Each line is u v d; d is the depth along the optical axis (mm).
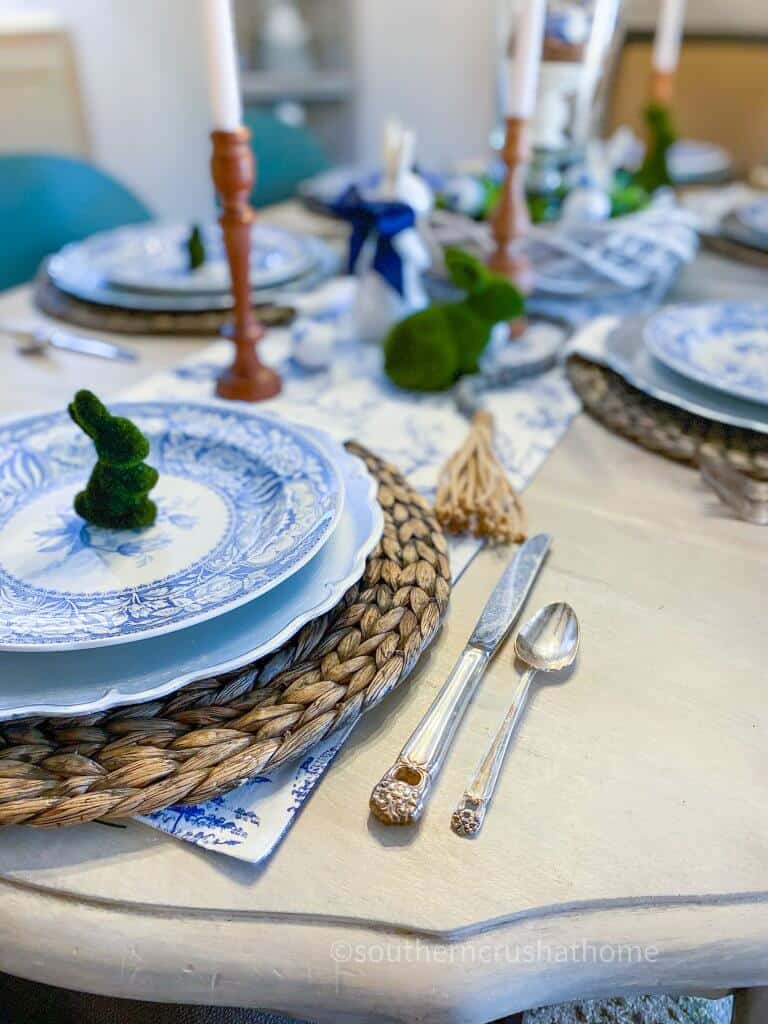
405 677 389
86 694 340
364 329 791
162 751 334
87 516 454
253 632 378
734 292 966
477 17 2217
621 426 635
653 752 361
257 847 314
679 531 522
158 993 296
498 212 813
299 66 2414
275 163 1655
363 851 318
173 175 2807
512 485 565
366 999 287
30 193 1239
